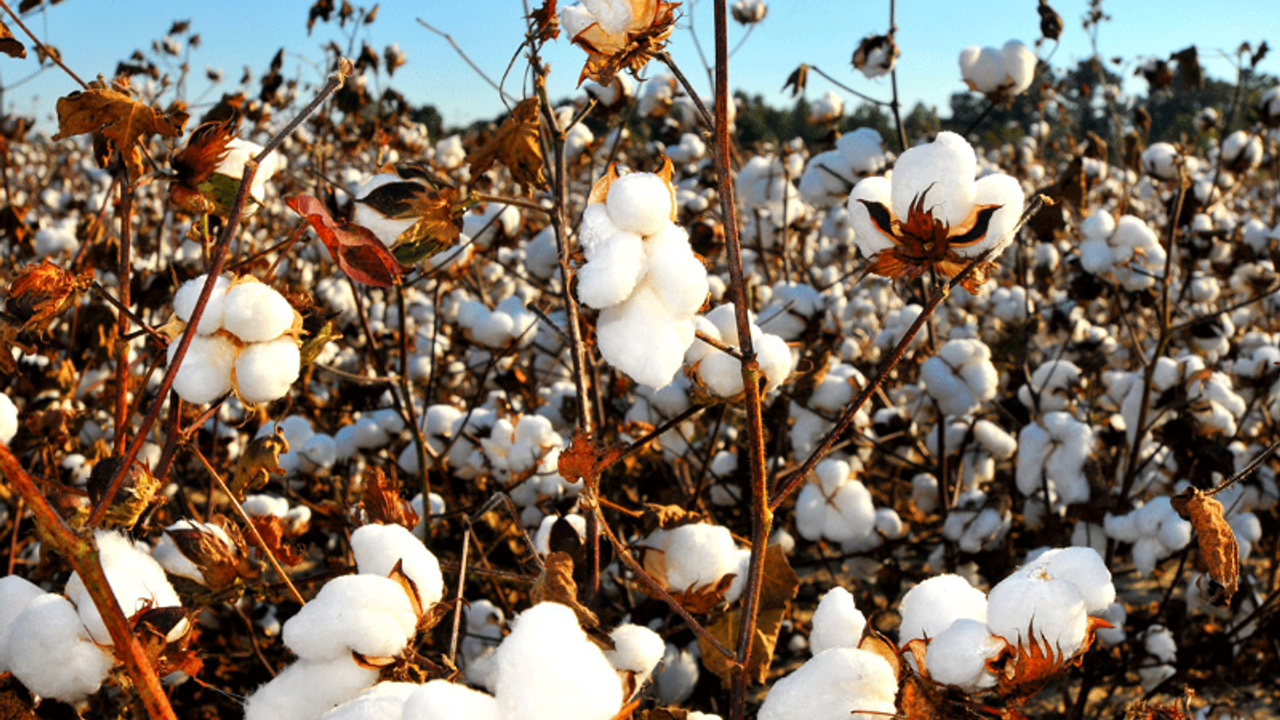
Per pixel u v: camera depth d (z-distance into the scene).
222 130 1.21
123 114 1.19
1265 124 4.54
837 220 5.29
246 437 3.70
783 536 3.08
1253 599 2.97
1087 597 0.97
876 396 3.42
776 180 4.27
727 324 1.59
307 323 1.16
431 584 1.11
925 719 1.00
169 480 3.01
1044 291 4.61
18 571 2.42
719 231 3.28
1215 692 2.93
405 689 0.92
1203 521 1.09
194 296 1.08
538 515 2.85
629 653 1.01
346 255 1.05
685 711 1.20
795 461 3.42
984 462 3.74
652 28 0.96
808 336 2.78
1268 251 4.18
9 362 1.34
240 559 1.38
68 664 1.04
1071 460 3.17
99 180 6.42
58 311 1.14
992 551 3.23
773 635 1.53
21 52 1.21
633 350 0.95
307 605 1.00
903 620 1.11
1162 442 3.19
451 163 4.50
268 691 0.99
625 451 1.14
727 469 3.21
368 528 1.14
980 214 1.02
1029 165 7.37
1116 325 5.78
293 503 3.16
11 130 4.95
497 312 3.11
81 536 0.78
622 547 1.15
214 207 1.24
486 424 2.90
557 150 1.83
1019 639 0.94
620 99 2.36
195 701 2.61
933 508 3.78
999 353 4.59
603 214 0.97
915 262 1.05
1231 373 3.71
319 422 4.23
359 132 4.83
